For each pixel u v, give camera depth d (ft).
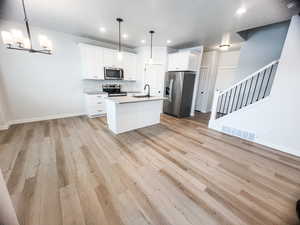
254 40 12.02
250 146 9.00
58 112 13.51
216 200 4.78
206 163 6.96
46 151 7.55
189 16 8.27
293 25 7.45
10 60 10.44
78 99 14.53
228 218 4.15
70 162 6.64
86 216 4.06
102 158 7.09
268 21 8.51
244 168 6.65
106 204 4.48
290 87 7.86
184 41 13.65
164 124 13.20
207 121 14.67
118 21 9.25
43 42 6.89
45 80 12.21
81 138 9.32
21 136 9.26
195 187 5.34
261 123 9.20
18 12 8.33
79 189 5.04
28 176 5.60
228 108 13.41
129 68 16.52
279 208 4.54
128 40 13.83
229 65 17.90
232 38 12.15
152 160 7.07
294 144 8.10
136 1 6.86
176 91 15.75
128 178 5.71
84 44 12.81
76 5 7.38
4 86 10.50
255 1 6.47
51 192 4.86
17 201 4.45
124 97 11.39
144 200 4.69
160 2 6.88
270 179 5.94
